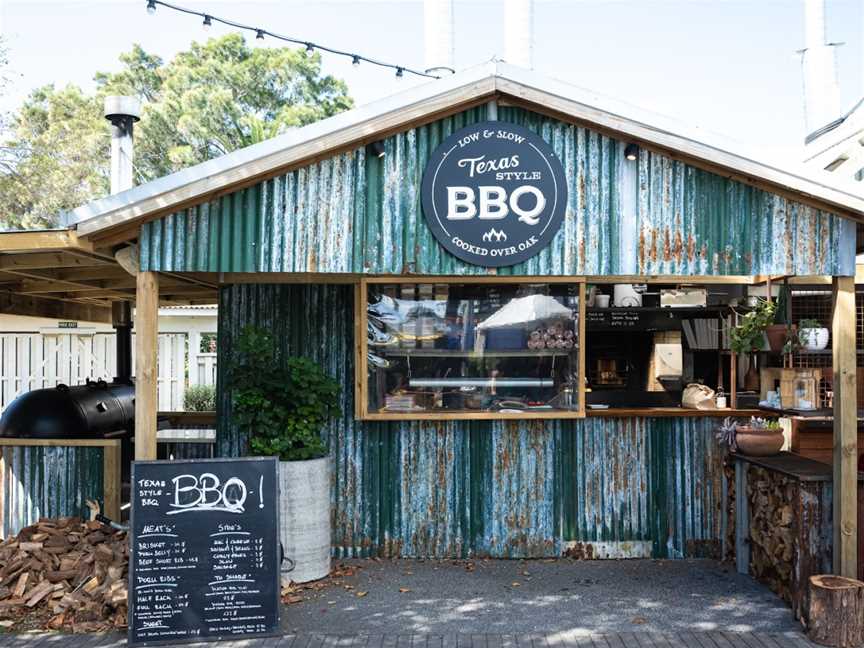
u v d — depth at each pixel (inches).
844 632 189.6
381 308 263.7
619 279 273.9
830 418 260.5
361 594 230.5
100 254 235.9
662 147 224.8
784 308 286.4
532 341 263.7
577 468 272.7
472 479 271.9
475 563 265.0
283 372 245.6
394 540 271.0
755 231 224.4
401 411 263.6
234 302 276.7
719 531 273.3
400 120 219.1
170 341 597.3
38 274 285.0
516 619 210.5
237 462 203.2
